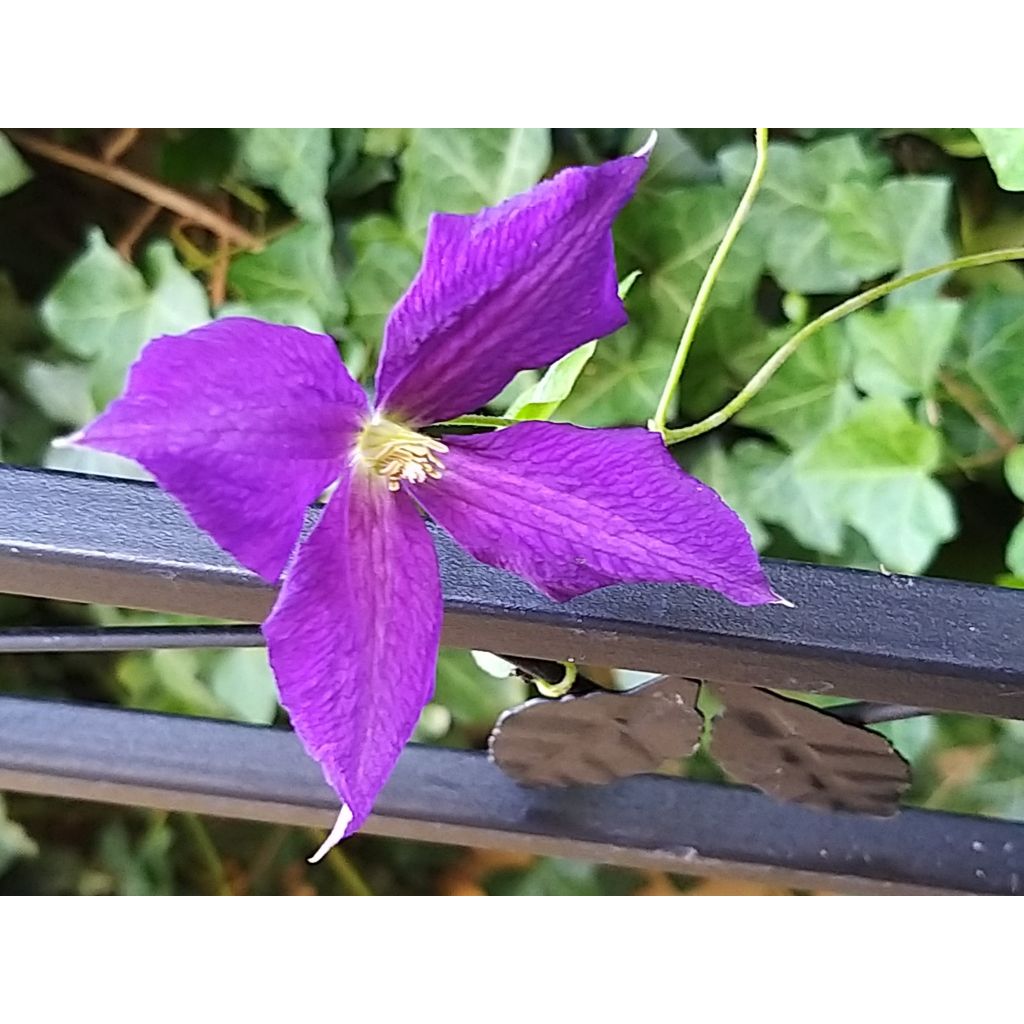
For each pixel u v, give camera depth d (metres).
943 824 0.23
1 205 0.35
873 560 0.33
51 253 0.36
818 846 0.23
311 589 0.15
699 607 0.18
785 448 0.33
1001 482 0.33
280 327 0.15
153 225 0.35
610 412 0.33
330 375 0.16
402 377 0.16
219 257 0.35
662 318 0.33
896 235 0.32
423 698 0.16
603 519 0.17
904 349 0.32
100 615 0.38
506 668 0.30
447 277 0.15
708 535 0.16
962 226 0.32
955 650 0.17
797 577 0.18
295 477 0.15
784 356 0.25
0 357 0.36
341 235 0.34
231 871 0.44
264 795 0.24
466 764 0.24
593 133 0.33
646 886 0.43
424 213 0.33
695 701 0.21
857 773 0.22
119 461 0.36
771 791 0.22
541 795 0.23
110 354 0.35
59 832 0.43
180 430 0.14
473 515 0.17
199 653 0.38
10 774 0.24
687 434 0.25
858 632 0.17
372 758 0.16
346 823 0.16
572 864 0.43
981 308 0.32
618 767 0.23
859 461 0.32
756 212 0.32
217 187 0.34
